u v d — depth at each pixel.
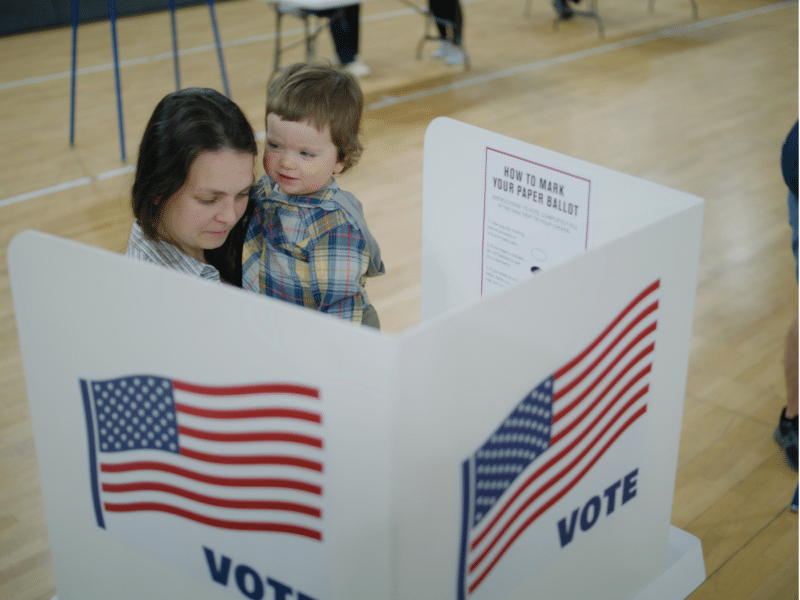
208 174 1.01
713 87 5.67
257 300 0.73
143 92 5.49
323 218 1.19
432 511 0.76
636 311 0.95
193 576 0.94
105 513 0.99
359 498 0.74
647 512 1.13
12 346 2.62
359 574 0.77
